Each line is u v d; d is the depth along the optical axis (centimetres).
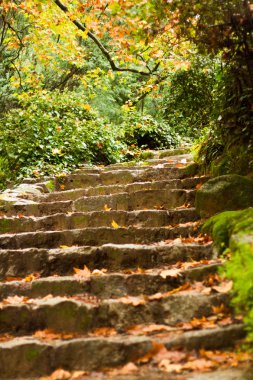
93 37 981
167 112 1218
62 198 651
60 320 326
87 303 331
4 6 1000
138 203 562
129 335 304
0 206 614
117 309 322
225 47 477
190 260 396
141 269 380
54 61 1277
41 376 286
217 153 582
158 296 327
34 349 292
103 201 579
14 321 336
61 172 821
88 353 286
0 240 475
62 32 1019
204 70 1056
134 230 457
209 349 280
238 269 324
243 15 439
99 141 968
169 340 286
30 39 1132
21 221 539
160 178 654
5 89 1402
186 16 462
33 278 401
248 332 281
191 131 1216
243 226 374
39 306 333
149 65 1512
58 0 891
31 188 691
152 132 1170
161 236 453
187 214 489
